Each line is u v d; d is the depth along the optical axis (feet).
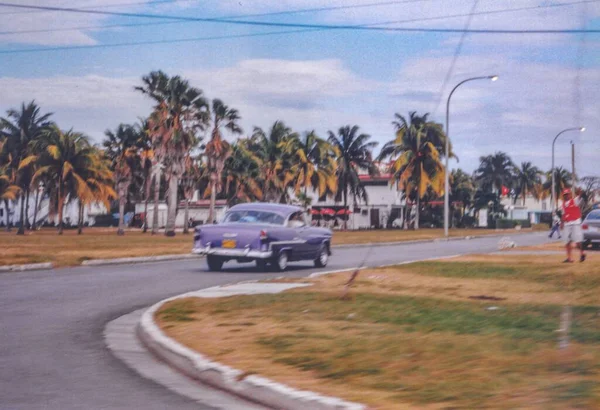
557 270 61.62
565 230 70.23
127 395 23.16
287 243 66.64
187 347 28.50
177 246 112.88
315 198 333.42
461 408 19.81
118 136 242.37
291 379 23.32
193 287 53.31
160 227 314.55
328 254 74.54
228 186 267.18
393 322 34.09
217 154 217.97
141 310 41.57
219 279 59.36
